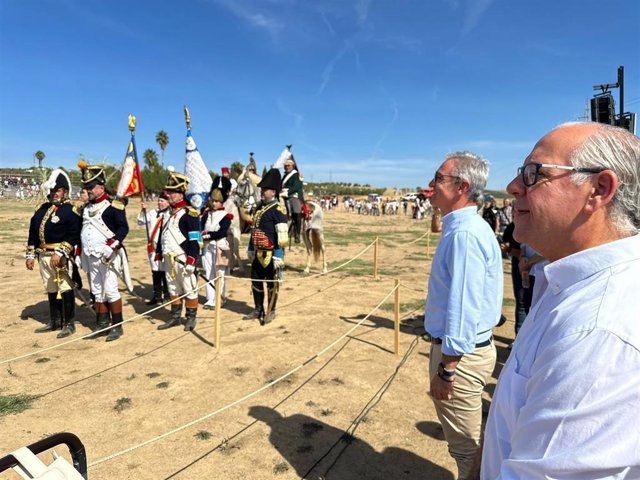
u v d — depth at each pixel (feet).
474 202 8.93
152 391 15.88
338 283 35.04
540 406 3.31
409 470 11.62
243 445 12.57
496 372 18.08
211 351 19.74
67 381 16.69
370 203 156.46
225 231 26.63
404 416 14.30
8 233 63.10
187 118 27.27
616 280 3.37
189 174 27.20
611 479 2.89
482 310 8.73
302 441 12.80
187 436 13.01
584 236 3.86
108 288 21.35
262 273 24.08
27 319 24.48
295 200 35.45
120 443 12.66
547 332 3.61
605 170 3.68
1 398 15.15
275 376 17.16
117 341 21.12
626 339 3.04
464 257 8.23
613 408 2.93
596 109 23.43
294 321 24.36
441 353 9.09
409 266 44.68
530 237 4.26
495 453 4.22
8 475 11.28
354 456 12.16
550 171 3.92
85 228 21.21
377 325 23.71
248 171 37.11
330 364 18.35
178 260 22.22
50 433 13.12
